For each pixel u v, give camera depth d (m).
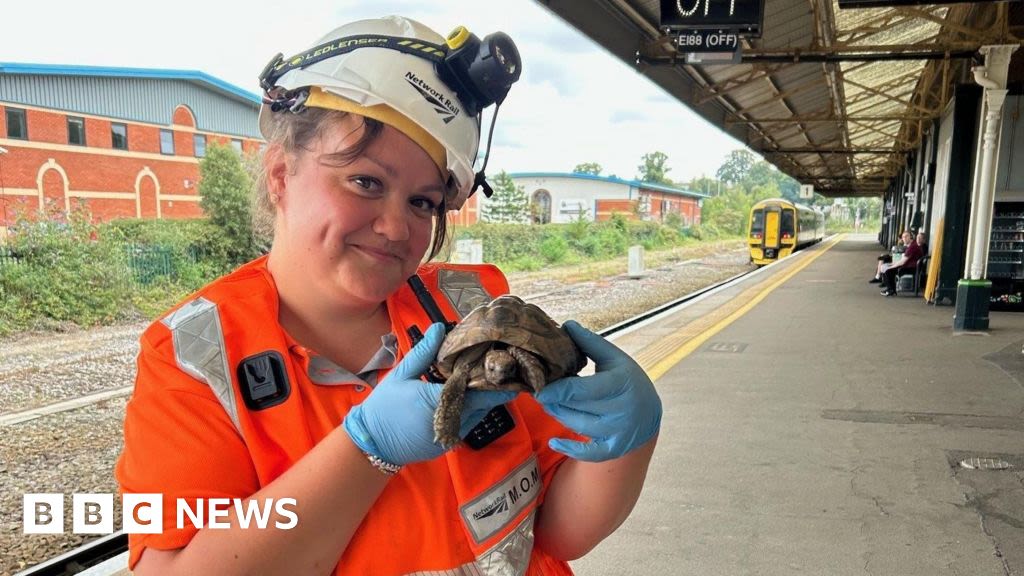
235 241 14.66
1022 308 12.23
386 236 1.34
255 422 1.27
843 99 18.73
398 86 1.28
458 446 1.46
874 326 10.89
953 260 13.10
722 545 3.78
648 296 18.36
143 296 12.18
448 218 1.93
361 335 1.56
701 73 13.65
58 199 13.57
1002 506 4.16
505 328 1.41
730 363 8.32
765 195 99.88
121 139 14.86
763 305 13.79
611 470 1.52
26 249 10.90
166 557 1.19
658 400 1.50
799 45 13.21
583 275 25.25
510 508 1.45
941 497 4.31
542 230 34.69
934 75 15.72
